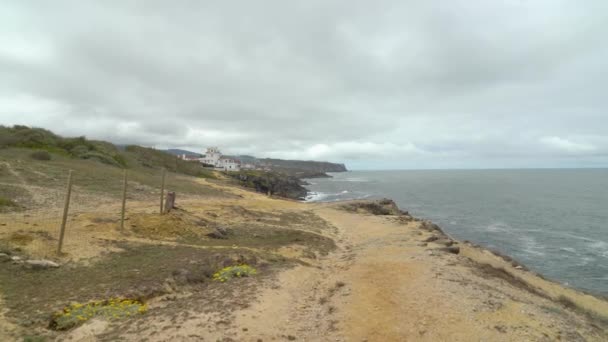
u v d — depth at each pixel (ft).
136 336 25.91
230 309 31.83
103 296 32.40
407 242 69.51
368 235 86.94
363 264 51.55
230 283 40.04
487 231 139.95
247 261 48.73
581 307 51.67
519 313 31.73
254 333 27.71
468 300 34.14
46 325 26.94
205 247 54.95
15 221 54.39
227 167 428.56
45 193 79.36
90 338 25.41
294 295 38.09
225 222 82.84
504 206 212.43
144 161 220.84
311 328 30.12
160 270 40.55
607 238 125.70
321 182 529.04
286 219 103.65
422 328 28.86
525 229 143.43
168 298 34.71
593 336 30.30
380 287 39.42
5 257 37.58
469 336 27.17
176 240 58.18
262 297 35.65
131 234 56.65
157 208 81.46
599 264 95.45
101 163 160.56
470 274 45.39
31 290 32.35
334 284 42.29
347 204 155.33
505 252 108.27
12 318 26.96
